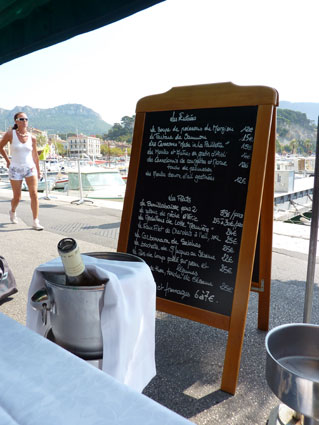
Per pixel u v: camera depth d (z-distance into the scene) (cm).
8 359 74
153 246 236
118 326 100
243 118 209
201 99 224
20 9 204
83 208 856
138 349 115
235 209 207
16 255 464
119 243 250
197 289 215
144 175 245
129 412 59
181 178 229
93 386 65
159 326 274
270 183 230
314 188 183
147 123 247
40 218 717
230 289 204
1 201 970
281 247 506
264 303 263
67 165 5831
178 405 187
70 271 98
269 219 239
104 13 176
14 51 236
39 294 104
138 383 116
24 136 578
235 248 205
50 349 77
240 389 201
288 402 92
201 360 229
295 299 329
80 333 103
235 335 197
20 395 63
